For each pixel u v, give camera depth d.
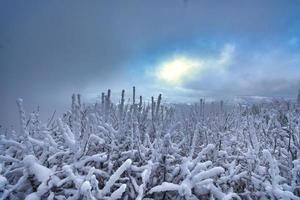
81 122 3.28
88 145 3.10
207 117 4.29
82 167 2.78
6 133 3.85
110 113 3.82
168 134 2.99
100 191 2.39
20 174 2.81
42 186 2.45
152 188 2.63
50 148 3.01
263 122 4.47
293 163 3.04
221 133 3.76
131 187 2.82
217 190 2.69
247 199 2.98
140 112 3.70
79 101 3.38
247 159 3.19
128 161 2.49
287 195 2.57
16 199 2.60
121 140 3.45
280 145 3.79
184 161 2.94
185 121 3.95
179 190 2.53
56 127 3.92
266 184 2.86
